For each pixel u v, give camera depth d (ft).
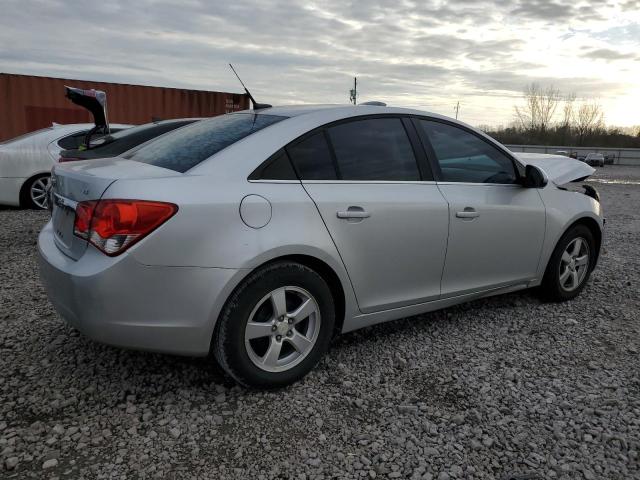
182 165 9.34
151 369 10.30
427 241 11.14
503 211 12.48
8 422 8.49
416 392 9.75
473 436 8.46
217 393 9.54
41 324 12.23
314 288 9.64
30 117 39.14
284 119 10.32
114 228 8.13
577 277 14.92
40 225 23.43
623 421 8.94
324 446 8.14
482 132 12.91
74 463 7.59
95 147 21.50
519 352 11.53
